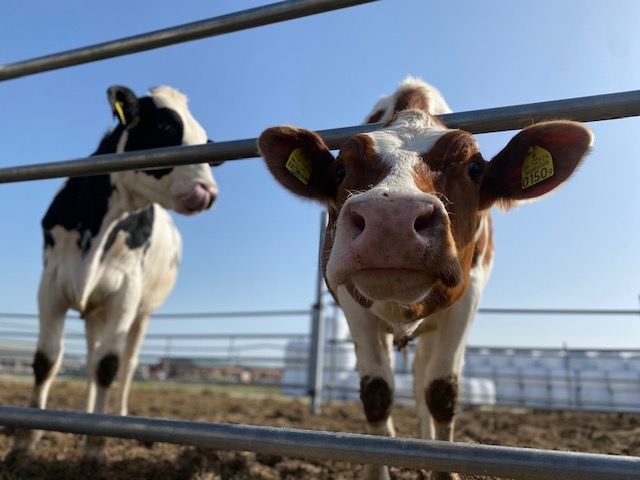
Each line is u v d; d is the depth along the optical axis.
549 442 1.58
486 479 0.63
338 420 2.21
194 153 0.76
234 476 1.08
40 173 0.82
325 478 1.08
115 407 1.83
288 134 0.76
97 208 1.38
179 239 2.03
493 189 0.78
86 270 1.34
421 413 1.21
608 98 0.59
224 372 4.88
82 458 1.11
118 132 1.52
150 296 1.82
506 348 2.87
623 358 3.30
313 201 0.82
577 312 2.42
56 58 0.86
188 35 0.77
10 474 1.03
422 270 0.56
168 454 1.24
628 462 0.43
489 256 1.15
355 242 0.56
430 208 0.56
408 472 1.07
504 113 0.64
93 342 1.51
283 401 3.23
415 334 1.00
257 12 0.72
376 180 0.66
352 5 0.68
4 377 4.55
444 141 0.70
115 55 0.82
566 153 0.70
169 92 1.56
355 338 0.94
